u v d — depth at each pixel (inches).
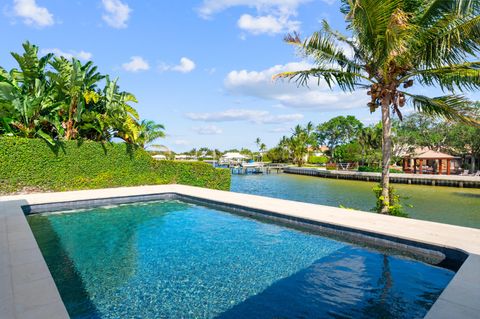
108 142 649.0
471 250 223.9
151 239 316.2
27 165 544.1
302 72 410.9
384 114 399.2
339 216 350.9
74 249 282.8
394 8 318.7
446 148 1884.8
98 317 162.1
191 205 500.4
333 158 2743.6
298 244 296.7
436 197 902.4
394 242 268.5
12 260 193.8
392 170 1636.3
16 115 544.1
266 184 1320.1
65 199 462.9
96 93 665.0
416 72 371.2
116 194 522.0
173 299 183.6
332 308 172.4
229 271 230.2
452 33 314.0
